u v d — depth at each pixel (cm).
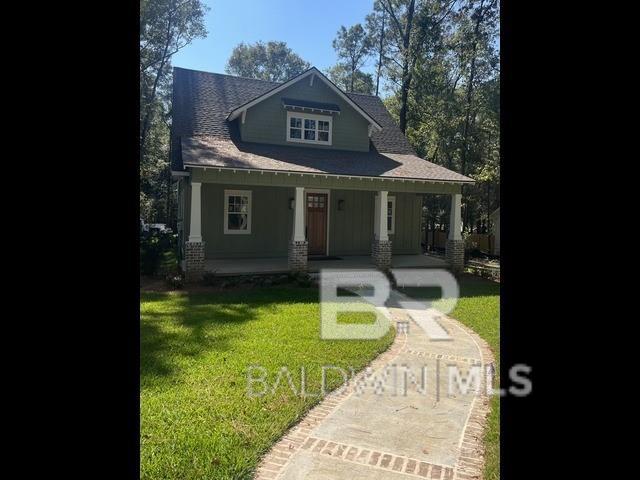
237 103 1669
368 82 3566
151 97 2912
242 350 602
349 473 327
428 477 322
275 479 318
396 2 2711
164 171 3203
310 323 765
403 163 1572
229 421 397
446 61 2466
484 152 2589
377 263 1374
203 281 1177
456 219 1474
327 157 1479
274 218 1518
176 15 2786
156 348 606
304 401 442
